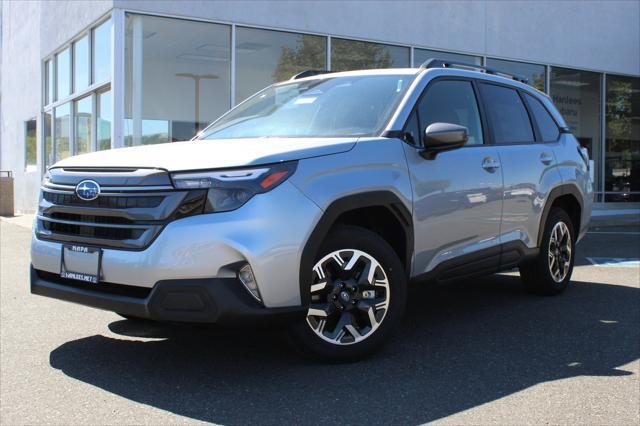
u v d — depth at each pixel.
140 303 3.29
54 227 3.75
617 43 16.16
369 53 12.38
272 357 3.95
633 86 16.77
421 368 3.77
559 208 5.76
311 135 4.21
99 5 10.86
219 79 10.98
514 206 4.97
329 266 3.70
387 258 3.86
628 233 11.67
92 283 3.51
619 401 3.29
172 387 3.46
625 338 4.45
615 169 16.52
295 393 3.36
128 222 3.39
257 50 11.24
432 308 5.34
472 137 4.79
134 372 3.70
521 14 14.41
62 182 3.71
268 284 3.30
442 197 4.26
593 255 8.59
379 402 3.25
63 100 13.81
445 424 3.00
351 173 3.70
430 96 4.49
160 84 10.55
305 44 11.69
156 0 10.34
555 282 5.73
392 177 3.91
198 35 10.79
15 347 4.21
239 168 3.33
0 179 16.02
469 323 4.82
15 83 18.39
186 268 3.23
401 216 3.97
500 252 4.86
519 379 3.61
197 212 3.29
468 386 3.48
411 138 4.18
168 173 3.33
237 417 3.07
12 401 3.28
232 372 3.69
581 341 4.37
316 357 3.72
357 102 4.42
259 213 3.29
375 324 3.83
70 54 13.26
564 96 15.44
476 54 13.77
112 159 3.65
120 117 10.26
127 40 10.28
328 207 3.53
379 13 12.37
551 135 5.79
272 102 4.89
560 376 3.66
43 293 3.78
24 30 17.23
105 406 3.21
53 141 14.91
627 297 5.77
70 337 4.45
